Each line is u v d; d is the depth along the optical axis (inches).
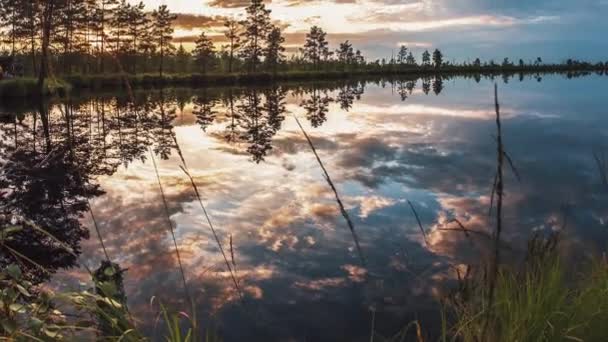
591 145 581.3
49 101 1218.6
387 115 1036.5
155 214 324.5
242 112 1138.7
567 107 1132.5
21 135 727.7
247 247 257.4
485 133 719.1
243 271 222.1
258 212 328.8
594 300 80.8
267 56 3004.4
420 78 3627.0
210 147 649.0
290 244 262.4
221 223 303.6
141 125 898.7
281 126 866.1
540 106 1167.0
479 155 537.6
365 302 187.5
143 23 2272.4
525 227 268.5
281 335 163.3
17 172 453.4
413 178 427.5
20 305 66.5
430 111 1108.5
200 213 328.2
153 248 253.3
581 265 114.3
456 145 617.6
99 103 1363.2
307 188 400.8
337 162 517.7
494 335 71.5
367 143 653.3
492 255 68.1
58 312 72.3
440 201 347.9
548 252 90.6
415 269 216.4
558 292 82.6
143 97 1614.2
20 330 66.0
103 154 589.0
